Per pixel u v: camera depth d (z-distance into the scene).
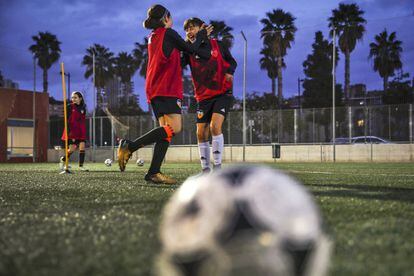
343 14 40.09
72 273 1.48
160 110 5.15
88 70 50.44
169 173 8.52
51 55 47.31
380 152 21.31
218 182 1.09
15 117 28.06
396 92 42.38
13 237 2.08
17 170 11.37
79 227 2.30
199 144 6.16
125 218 2.57
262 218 1.03
